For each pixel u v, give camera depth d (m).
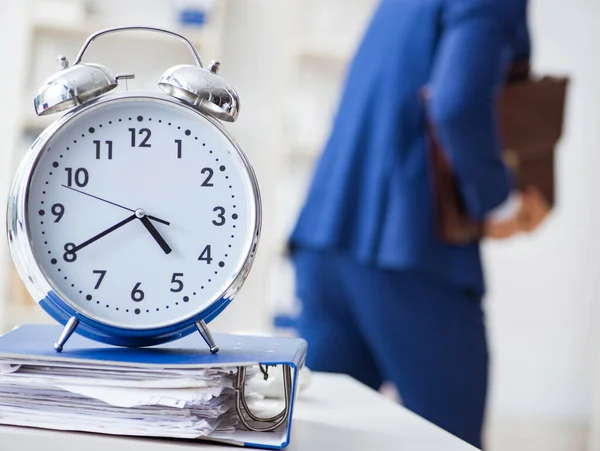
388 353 1.85
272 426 0.79
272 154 4.11
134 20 4.06
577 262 5.02
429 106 1.78
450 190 1.81
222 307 0.79
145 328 0.78
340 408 1.00
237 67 4.12
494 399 5.00
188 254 0.79
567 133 5.04
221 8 4.05
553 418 4.95
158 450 0.72
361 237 1.84
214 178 0.80
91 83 0.79
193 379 0.72
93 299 0.78
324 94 4.33
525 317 5.02
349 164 1.88
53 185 0.79
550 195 2.04
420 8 1.86
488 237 2.02
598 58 5.04
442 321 1.82
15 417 0.74
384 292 1.83
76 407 0.74
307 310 1.98
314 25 4.40
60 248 0.78
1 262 3.77
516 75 1.98
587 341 5.00
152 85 4.09
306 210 1.96
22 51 3.89
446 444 0.80
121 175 0.79
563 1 5.03
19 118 3.88
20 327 0.94
